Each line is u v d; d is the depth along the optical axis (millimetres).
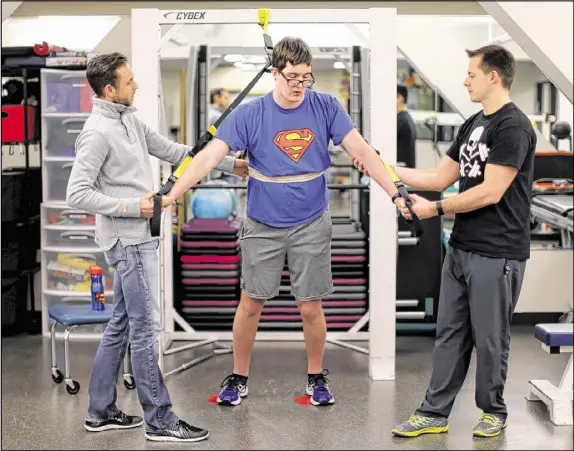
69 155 6137
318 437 4023
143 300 3896
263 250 4453
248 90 4266
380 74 4930
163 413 3977
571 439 3992
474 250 3861
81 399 4691
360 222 6438
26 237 6457
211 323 6141
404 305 6129
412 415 4211
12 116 6305
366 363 5496
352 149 4270
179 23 4910
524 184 3869
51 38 6910
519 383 4996
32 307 6430
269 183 4352
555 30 3828
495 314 3871
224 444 3928
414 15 6266
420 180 4230
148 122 4961
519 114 3814
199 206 6359
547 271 6410
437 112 7754
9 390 4879
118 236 3867
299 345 6004
